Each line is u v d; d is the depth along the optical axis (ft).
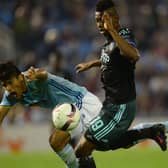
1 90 153.38
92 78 181.88
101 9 83.56
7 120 168.04
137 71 190.80
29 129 159.84
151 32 207.51
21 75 86.69
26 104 89.97
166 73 193.77
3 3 215.10
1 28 197.77
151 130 89.04
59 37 201.57
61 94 89.81
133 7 212.84
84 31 205.16
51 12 212.02
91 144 85.71
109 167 127.24
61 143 87.10
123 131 85.15
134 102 85.10
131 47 80.79
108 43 85.10
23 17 205.46
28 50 199.21
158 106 186.91
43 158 144.05
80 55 195.72
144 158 140.56
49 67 128.67
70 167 88.07
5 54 191.83
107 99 85.51
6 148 158.81
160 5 216.95
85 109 90.12
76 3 214.28
